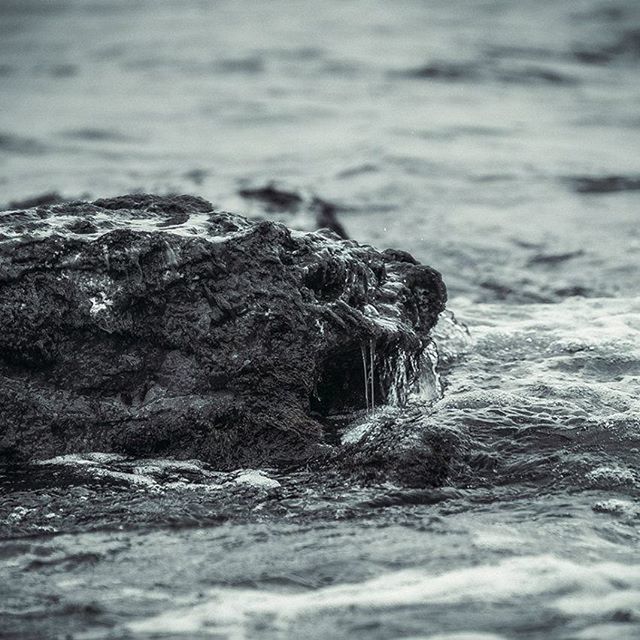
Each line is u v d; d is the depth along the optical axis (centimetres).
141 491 2148
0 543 1875
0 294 2319
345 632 1544
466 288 4434
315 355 2425
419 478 2181
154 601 1655
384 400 2584
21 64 13062
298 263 2497
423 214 5891
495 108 9888
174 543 1881
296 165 7294
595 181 6762
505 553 1816
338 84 11050
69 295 2345
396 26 15338
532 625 1559
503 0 18700
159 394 2367
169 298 2386
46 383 2344
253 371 2381
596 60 13550
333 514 2012
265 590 1688
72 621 1588
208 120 9219
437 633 1535
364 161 7288
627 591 1678
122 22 16538
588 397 2623
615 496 2114
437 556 1806
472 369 2877
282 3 18212
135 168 7194
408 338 2583
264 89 10775
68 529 1945
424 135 8406
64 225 2458
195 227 2508
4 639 1532
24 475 2220
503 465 2253
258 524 1970
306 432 2372
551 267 4797
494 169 7106
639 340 3116
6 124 9000
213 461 2325
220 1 18688
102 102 10256
